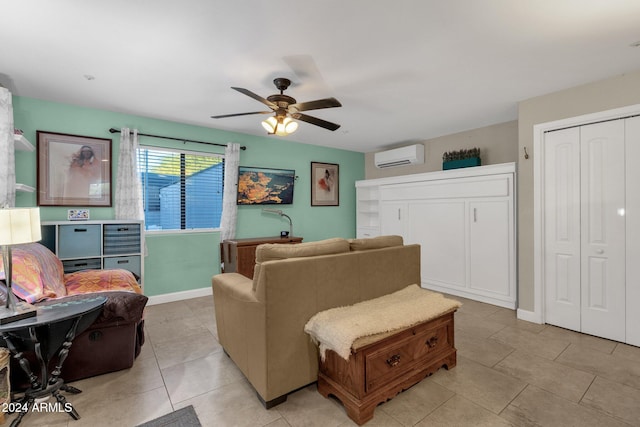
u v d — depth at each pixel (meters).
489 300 3.80
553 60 2.36
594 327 2.82
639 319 2.58
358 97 3.11
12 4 1.67
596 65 2.45
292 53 2.24
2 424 1.65
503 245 3.65
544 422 1.67
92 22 1.85
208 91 2.97
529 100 3.17
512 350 2.54
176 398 1.91
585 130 2.84
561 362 2.33
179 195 4.14
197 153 4.21
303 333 1.91
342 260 2.09
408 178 4.76
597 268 2.80
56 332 1.75
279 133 2.70
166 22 1.86
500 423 1.67
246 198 4.59
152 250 3.87
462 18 1.83
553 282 3.07
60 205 3.29
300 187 5.29
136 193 3.65
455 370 2.22
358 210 6.02
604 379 2.09
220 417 1.73
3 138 2.53
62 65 2.42
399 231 4.91
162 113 3.65
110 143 3.56
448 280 4.24
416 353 2.03
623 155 2.64
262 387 1.80
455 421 1.69
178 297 4.02
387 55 2.27
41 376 1.88
